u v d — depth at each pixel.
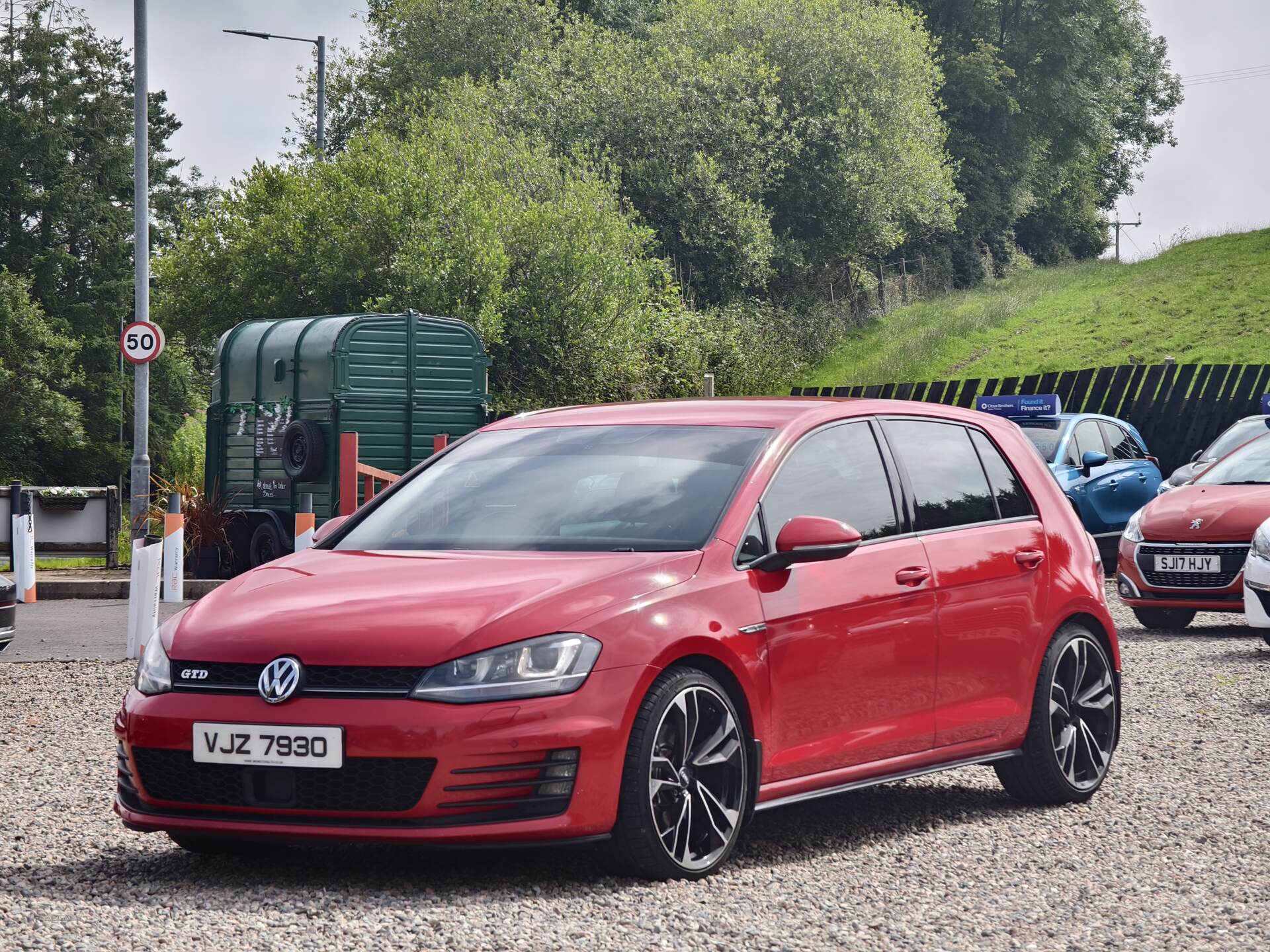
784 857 5.82
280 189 34.94
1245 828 6.41
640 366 32.19
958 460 6.98
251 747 5.04
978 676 6.60
